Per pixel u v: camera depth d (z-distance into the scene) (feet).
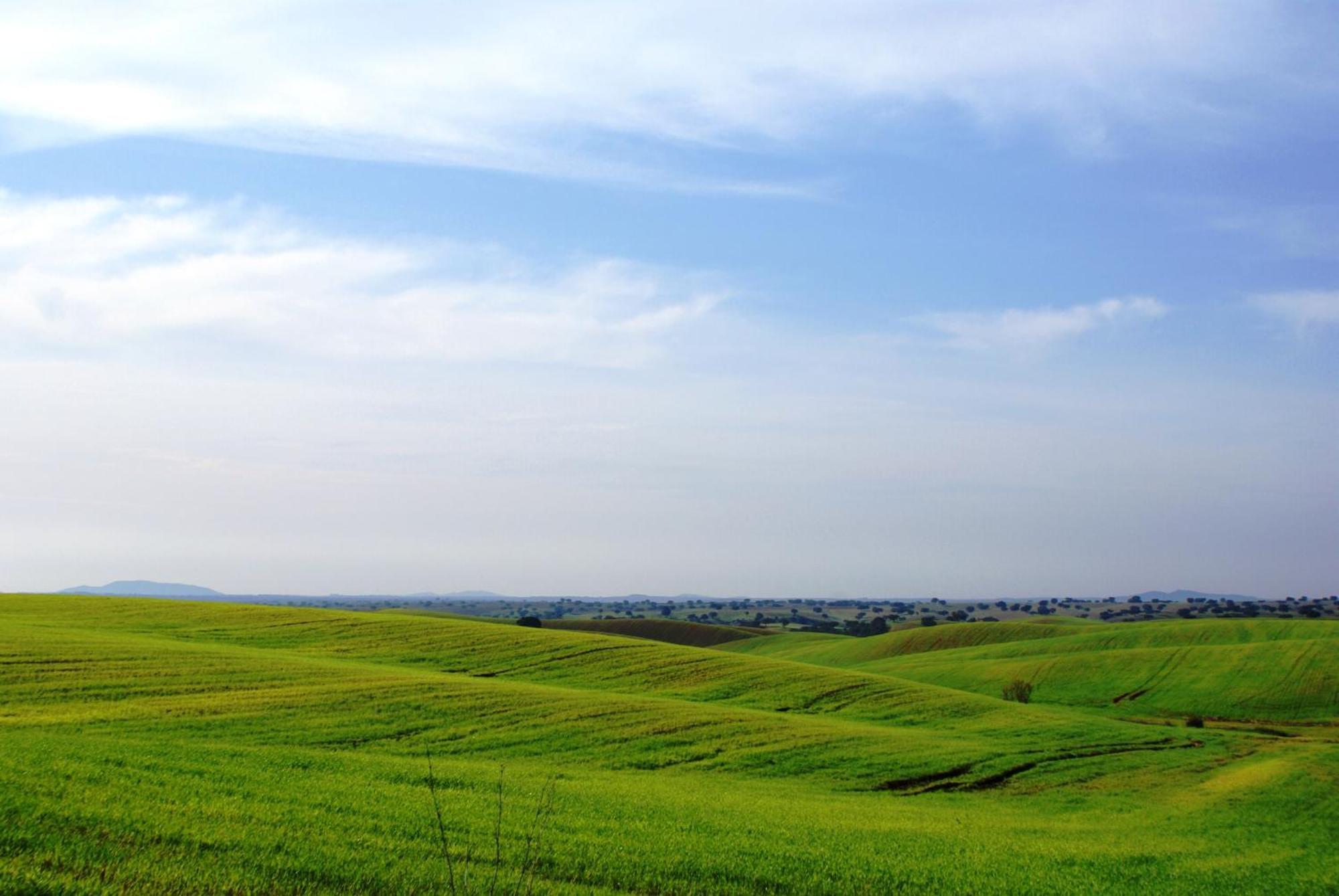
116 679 126.82
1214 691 254.68
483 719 126.82
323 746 103.86
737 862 58.18
